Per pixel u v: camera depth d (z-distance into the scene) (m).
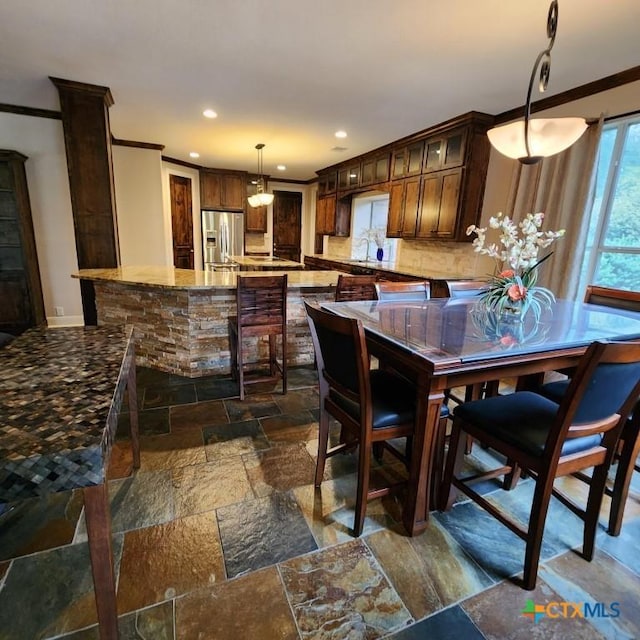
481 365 1.37
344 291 3.08
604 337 1.61
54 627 1.17
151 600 1.27
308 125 4.37
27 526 1.55
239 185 7.65
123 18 2.28
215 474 1.94
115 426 0.97
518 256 1.90
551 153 1.90
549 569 1.45
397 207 5.16
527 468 1.37
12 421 0.85
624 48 2.51
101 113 3.44
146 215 5.59
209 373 3.29
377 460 2.12
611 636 1.20
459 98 3.47
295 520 1.65
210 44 2.58
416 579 1.39
